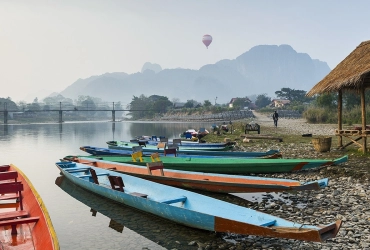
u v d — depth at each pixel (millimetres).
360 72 16625
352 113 47094
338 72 19703
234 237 8570
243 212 8406
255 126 34031
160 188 11078
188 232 9086
